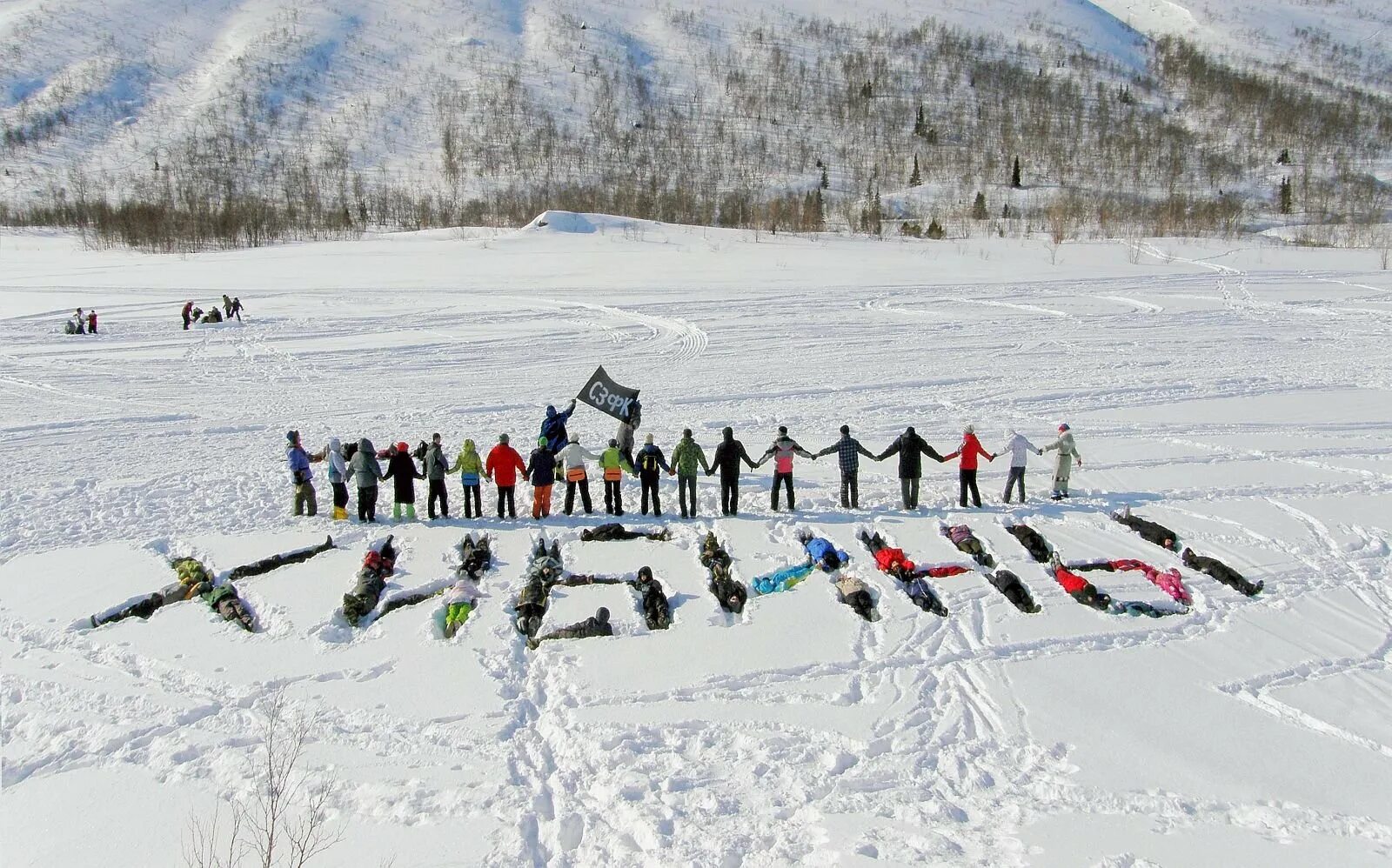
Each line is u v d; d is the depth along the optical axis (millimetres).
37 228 93500
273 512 14305
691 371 25547
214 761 7762
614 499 14516
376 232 91250
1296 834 6805
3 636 10023
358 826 6961
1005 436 18906
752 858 6621
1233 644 9844
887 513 14250
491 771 7637
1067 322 33406
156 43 191625
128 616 10633
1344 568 11836
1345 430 19125
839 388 23250
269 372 25484
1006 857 6543
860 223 90375
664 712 8492
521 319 34469
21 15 197000
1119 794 7281
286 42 189750
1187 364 25953
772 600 10852
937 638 9914
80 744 8039
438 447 14055
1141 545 12648
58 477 16078
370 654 9578
